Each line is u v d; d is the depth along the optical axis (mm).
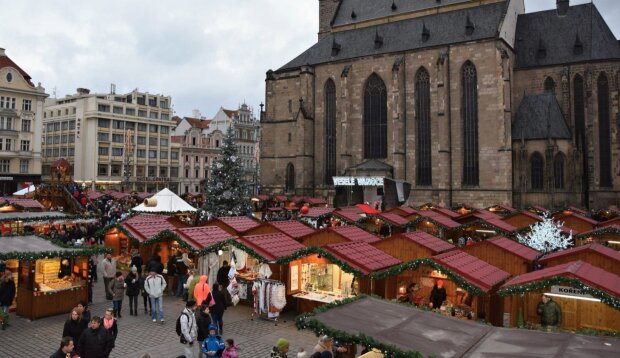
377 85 94625
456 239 45062
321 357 13961
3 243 24656
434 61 88375
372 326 12391
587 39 86062
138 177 127875
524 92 89312
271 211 67500
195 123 161125
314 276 27219
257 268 29094
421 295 24266
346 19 110188
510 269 26469
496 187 81688
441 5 98062
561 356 10008
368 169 88438
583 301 20312
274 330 23359
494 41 82750
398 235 28781
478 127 83812
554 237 36562
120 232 35000
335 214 48688
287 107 103438
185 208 49062
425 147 89750
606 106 82125
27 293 24422
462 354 10789
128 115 126250
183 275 29203
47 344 20641
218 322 21812
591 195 80562
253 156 160250
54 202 64312
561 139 79812
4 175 98688
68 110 128875
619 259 22953
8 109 99562
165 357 19344
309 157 99125
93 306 27031
